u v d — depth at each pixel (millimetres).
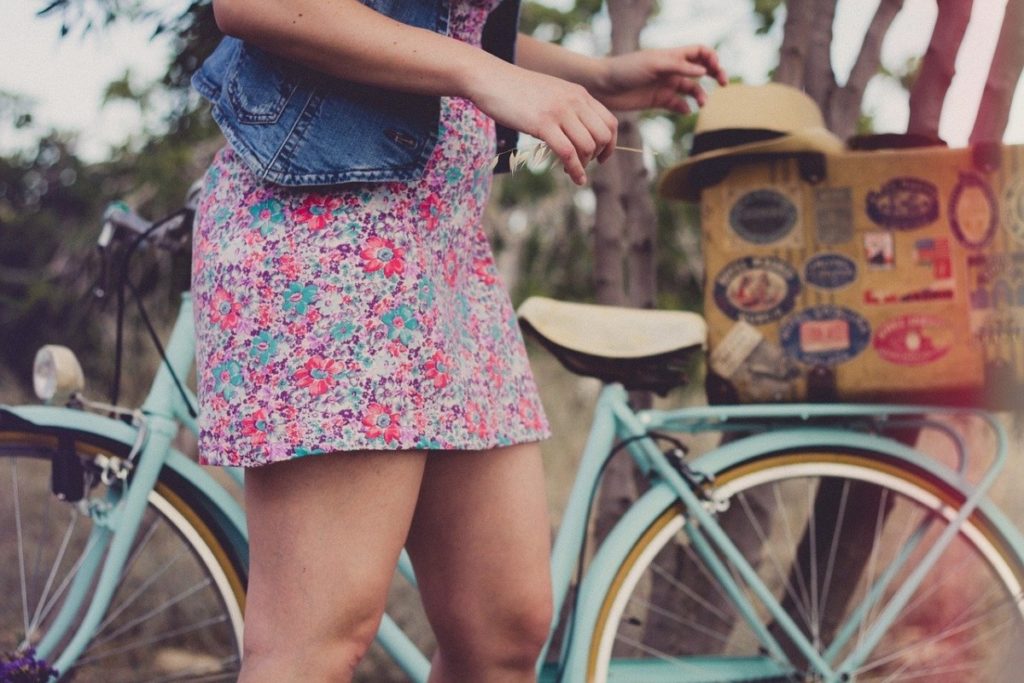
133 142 3244
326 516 1106
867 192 1732
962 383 1715
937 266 1720
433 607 1345
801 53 2223
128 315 3396
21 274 3607
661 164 3016
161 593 2742
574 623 1764
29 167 3441
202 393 1148
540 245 3289
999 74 1849
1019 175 1715
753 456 1833
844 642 1867
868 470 1844
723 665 1845
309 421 1081
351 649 1131
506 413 1284
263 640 1124
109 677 2377
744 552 2180
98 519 1770
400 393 1104
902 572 2252
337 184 1114
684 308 3203
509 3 1313
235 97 1158
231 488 2709
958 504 1842
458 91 1105
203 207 1193
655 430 1874
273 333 1100
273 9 1062
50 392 1756
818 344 1739
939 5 1991
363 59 1085
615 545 1802
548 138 1080
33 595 2066
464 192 1213
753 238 1754
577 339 1798
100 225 3355
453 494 1294
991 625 2150
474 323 1261
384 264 1112
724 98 1788
